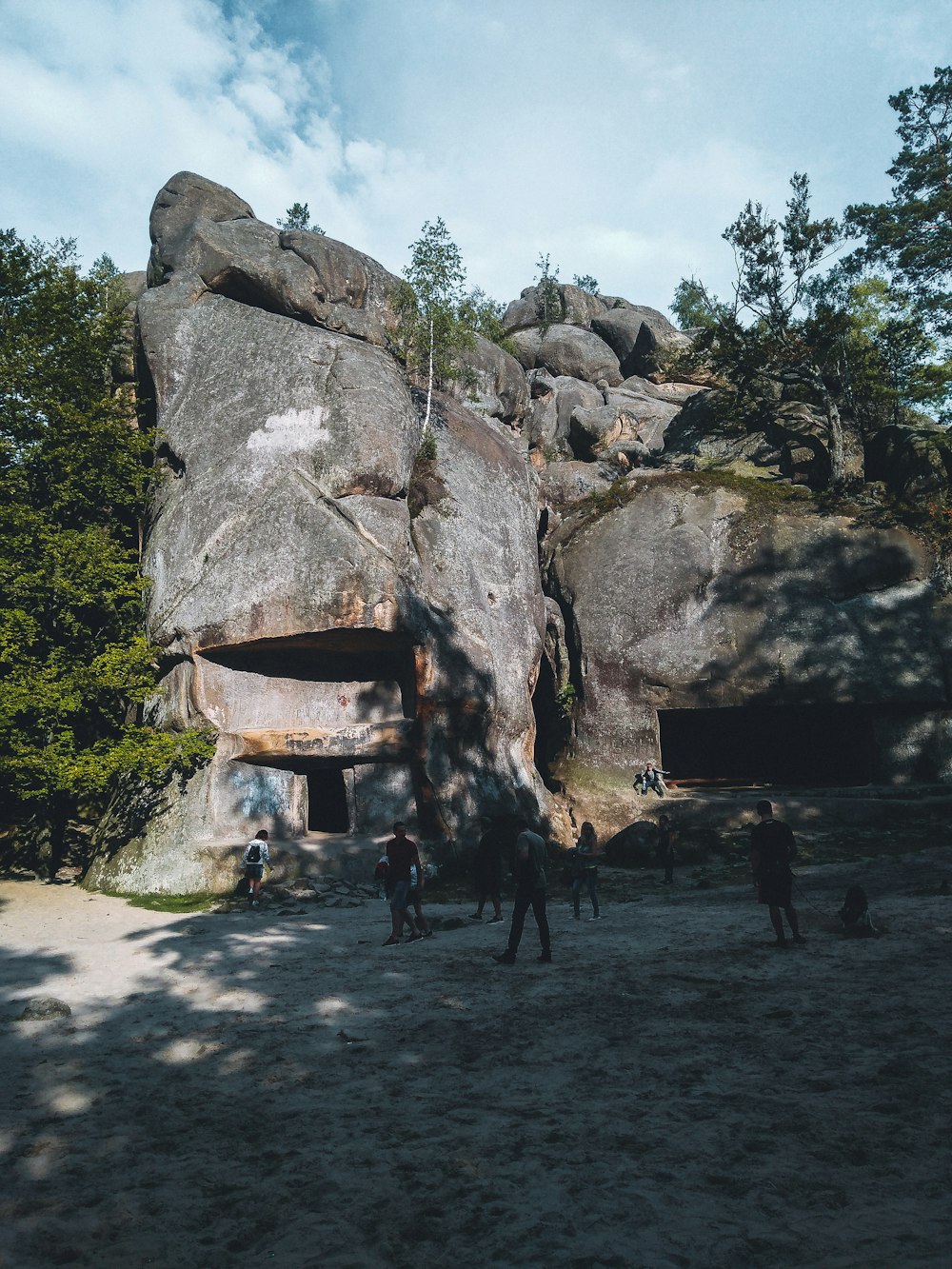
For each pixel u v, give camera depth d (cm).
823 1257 418
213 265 2886
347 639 2389
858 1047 727
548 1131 596
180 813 2320
